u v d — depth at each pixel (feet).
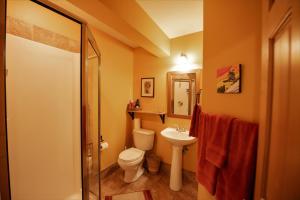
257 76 2.62
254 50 2.68
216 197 3.00
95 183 5.54
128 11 4.74
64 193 5.39
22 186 4.36
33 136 4.59
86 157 4.17
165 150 8.60
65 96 5.39
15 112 4.18
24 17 4.26
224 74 3.24
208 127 3.43
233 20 3.09
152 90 9.00
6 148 2.28
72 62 5.55
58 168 5.24
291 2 1.21
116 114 8.65
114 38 8.31
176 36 7.97
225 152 2.80
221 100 3.35
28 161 4.49
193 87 7.55
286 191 1.24
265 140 1.87
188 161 7.70
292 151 1.16
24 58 4.32
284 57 1.45
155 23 6.55
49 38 4.86
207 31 3.75
